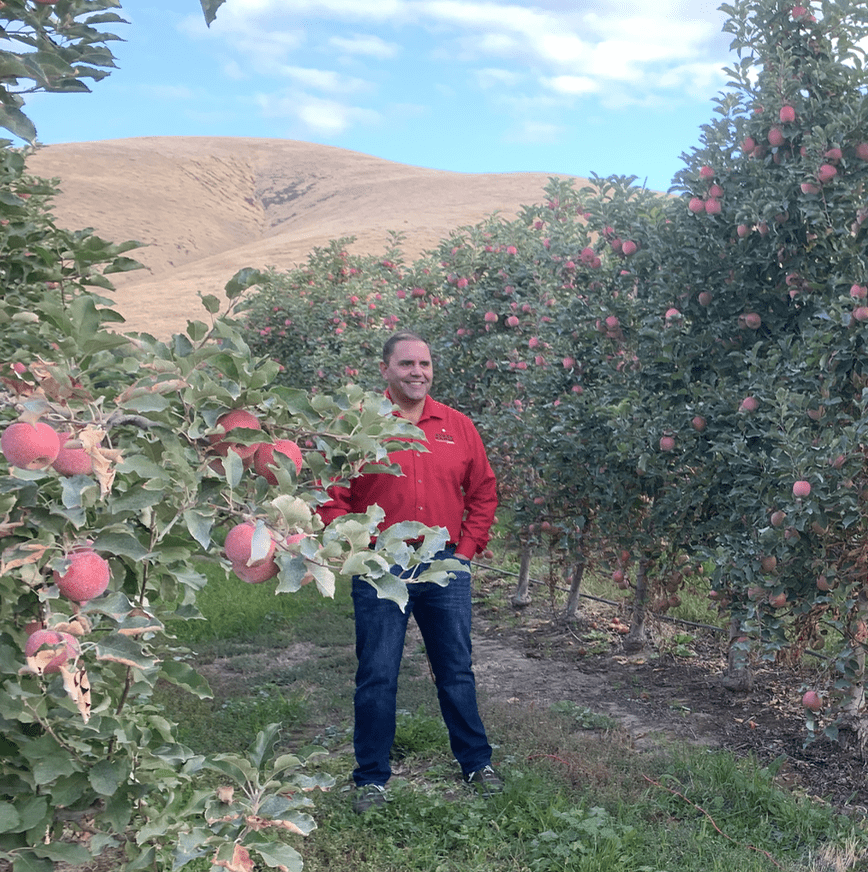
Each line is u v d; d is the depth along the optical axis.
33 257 2.81
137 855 1.94
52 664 1.43
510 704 5.22
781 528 4.56
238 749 4.50
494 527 9.71
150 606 2.00
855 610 4.48
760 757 4.37
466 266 8.63
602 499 5.99
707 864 3.28
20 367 2.00
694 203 5.33
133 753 1.95
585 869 3.17
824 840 3.51
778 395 4.55
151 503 1.57
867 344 4.57
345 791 3.92
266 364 1.72
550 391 6.82
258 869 2.96
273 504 1.56
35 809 1.70
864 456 4.38
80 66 1.83
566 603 7.58
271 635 6.89
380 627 3.87
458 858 3.38
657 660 6.04
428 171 85.50
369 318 12.45
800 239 5.21
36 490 1.52
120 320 2.29
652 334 5.57
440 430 4.00
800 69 5.19
